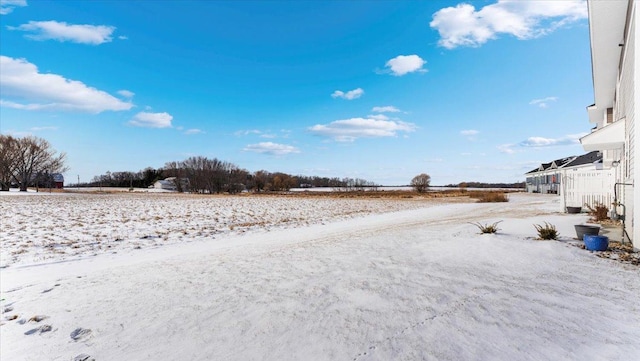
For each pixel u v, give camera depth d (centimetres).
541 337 280
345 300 388
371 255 628
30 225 1348
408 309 350
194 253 834
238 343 303
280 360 268
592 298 366
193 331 337
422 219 1412
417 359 254
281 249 781
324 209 2248
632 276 440
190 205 2572
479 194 4166
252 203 2870
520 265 511
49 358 307
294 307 377
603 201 1281
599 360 244
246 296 430
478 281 436
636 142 609
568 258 543
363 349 274
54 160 6081
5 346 336
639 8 616
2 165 5331
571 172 1378
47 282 590
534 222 996
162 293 472
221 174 7669
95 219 1590
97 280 578
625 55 923
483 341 277
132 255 847
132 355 300
